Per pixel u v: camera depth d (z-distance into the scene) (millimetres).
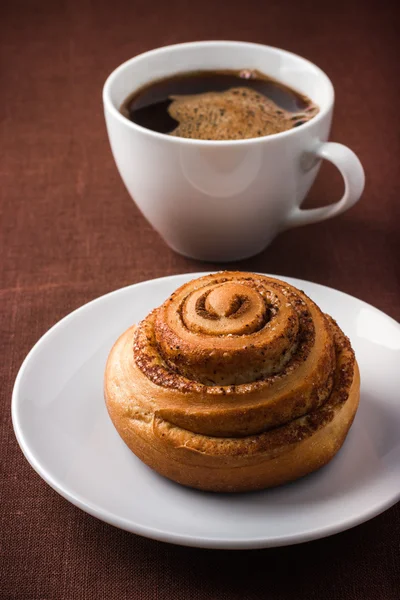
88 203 566
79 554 413
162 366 418
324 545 415
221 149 479
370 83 650
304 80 528
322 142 500
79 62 677
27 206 563
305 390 411
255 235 515
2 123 623
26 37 704
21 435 420
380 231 547
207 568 409
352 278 521
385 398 441
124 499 407
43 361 448
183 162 485
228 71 545
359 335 462
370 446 426
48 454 417
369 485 411
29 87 654
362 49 684
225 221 504
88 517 423
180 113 514
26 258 532
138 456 416
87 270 525
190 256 531
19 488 433
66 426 429
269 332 412
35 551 414
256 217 505
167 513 403
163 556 412
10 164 591
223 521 399
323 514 400
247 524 397
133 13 730
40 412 433
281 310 419
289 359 415
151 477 415
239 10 729
